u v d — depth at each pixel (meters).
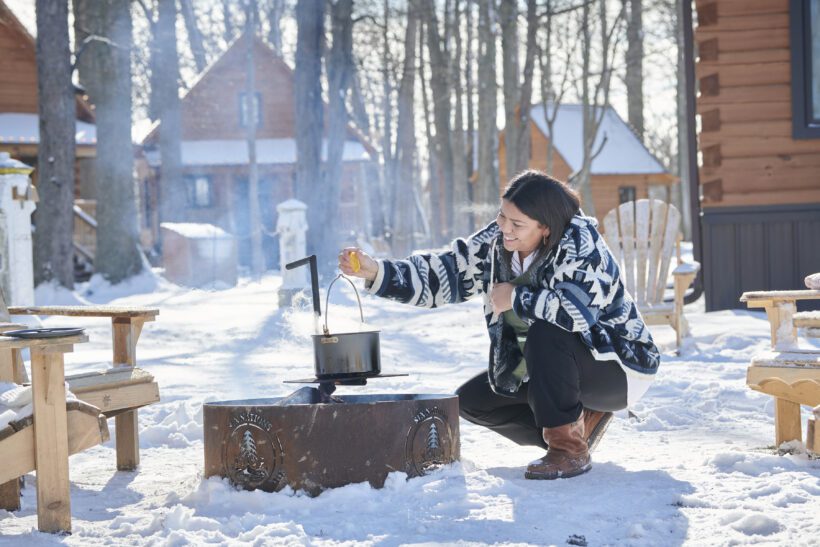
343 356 3.52
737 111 10.54
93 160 28.09
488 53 31.05
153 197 35.09
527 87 25.78
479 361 7.78
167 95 24.83
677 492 3.34
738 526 2.90
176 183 24.84
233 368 7.29
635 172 41.62
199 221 35.62
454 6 35.62
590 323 3.56
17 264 9.53
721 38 10.53
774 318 4.16
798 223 10.48
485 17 29.09
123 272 19.97
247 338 9.61
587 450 3.73
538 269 3.67
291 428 3.36
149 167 35.38
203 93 36.66
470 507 3.18
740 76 10.53
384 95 43.22
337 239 22.42
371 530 2.95
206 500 3.37
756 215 10.50
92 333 10.64
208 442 3.51
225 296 16.27
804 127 10.40
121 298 17.41
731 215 10.53
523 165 26.00
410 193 33.25
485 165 32.47
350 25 23.86
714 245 10.57
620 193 42.19
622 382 3.74
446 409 3.61
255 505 3.28
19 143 24.31
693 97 10.95
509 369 3.85
